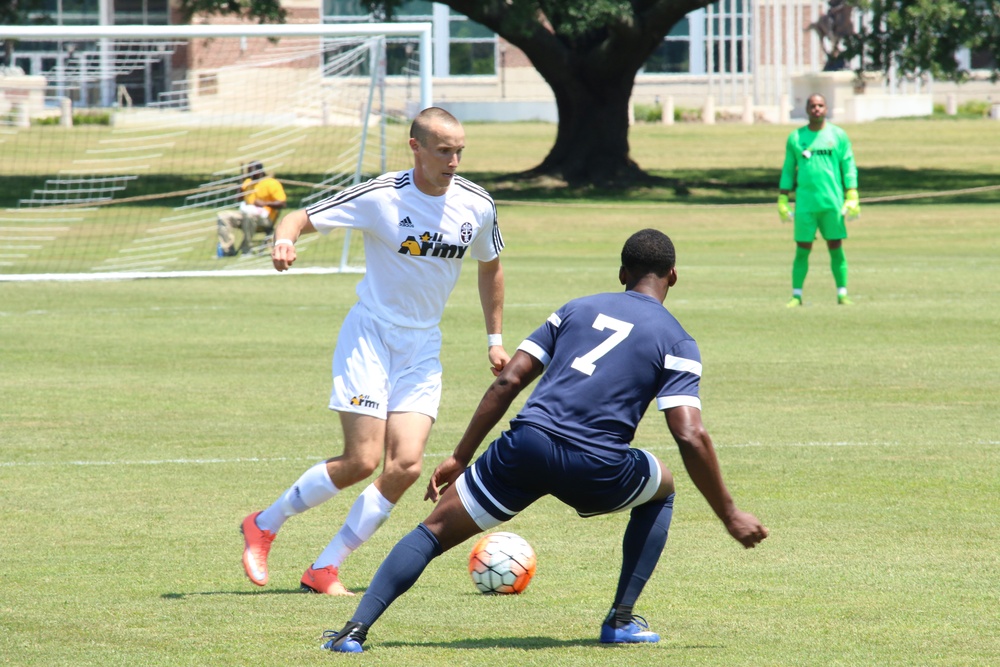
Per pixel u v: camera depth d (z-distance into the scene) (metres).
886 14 152.75
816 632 17.88
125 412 36.59
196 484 28.12
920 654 16.78
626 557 17.33
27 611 18.95
